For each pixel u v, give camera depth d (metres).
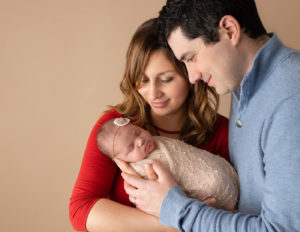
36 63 2.29
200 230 0.94
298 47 2.51
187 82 1.34
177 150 1.27
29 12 2.23
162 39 1.20
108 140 1.29
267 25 2.48
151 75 1.28
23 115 2.35
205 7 0.96
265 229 0.86
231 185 1.22
